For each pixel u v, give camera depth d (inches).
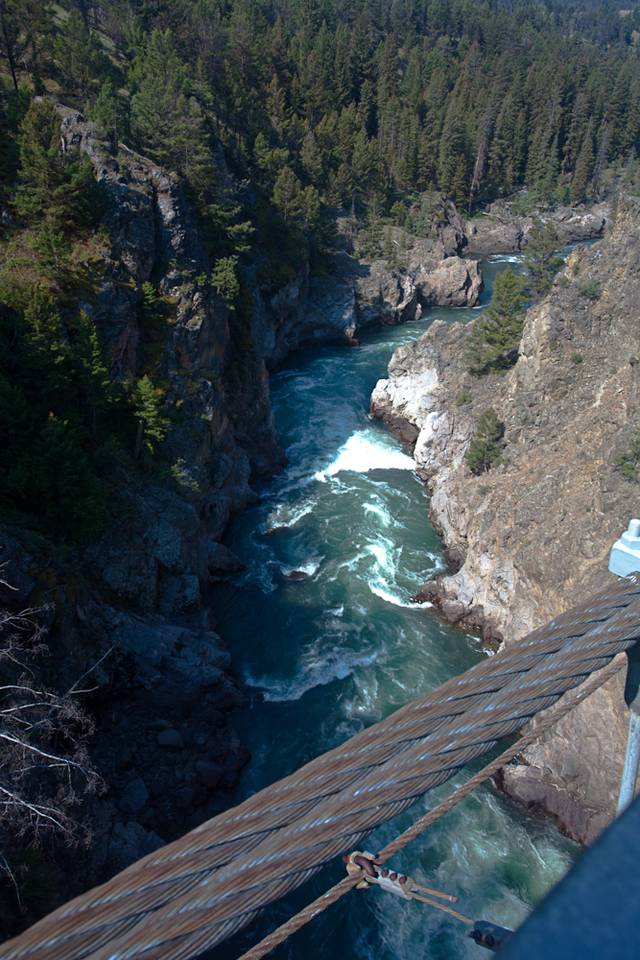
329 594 1828.2
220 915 114.1
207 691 1485.0
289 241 3496.6
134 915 113.6
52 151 1894.7
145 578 1628.9
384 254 4143.7
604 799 1208.8
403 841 168.4
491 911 1122.0
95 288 1891.0
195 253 2293.3
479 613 1699.1
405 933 1094.4
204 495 2003.0
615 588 209.6
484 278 4650.6
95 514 1544.0
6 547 1328.7
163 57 3157.0
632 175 5994.1
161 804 1259.2
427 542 2028.8
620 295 1924.2
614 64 7765.8
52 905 977.5
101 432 1802.4
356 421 2755.9
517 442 1926.7
